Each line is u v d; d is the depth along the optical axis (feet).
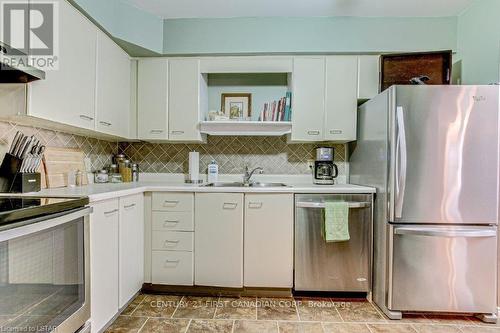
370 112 7.32
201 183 8.73
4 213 3.22
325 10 7.61
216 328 5.77
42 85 4.82
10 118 4.92
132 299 6.89
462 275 6.15
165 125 8.23
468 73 7.45
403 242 6.23
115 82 7.33
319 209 7.06
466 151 6.09
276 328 5.79
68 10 5.42
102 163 8.48
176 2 7.25
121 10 7.16
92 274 5.03
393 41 7.88
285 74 9.04
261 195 7.12
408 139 6.13
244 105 9.07
